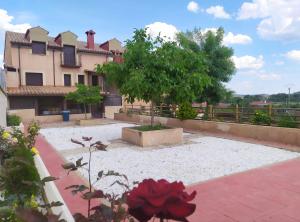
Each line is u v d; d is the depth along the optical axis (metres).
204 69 10.32
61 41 21.94
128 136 10.13
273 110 10.26
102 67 10.34
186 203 1.07
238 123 10.98
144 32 9.81
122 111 21.27
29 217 1.20
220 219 3.58
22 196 2.51
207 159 7.14
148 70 9.13
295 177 5.32
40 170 4.15
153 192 1.10
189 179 5.43
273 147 8.60
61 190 4.71
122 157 7.57
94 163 6.92
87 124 17.41
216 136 11.09
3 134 5.52
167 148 8.80
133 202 1.10
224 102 22.09
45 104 20.97
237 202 4.12
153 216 1.08
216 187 4.82
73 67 22.31
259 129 9.89
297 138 8.62
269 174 5.55
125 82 9.68
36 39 20.84
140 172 6.03
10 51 20.47
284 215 3.66
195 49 21.34
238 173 5.66
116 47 24.84
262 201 4.14
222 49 21.25
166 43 9.66
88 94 18.11
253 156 7.39
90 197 1.67
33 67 20.77
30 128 7.59
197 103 22.02
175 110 14.59
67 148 9.15
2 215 1.58
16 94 18.75
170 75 9.50
